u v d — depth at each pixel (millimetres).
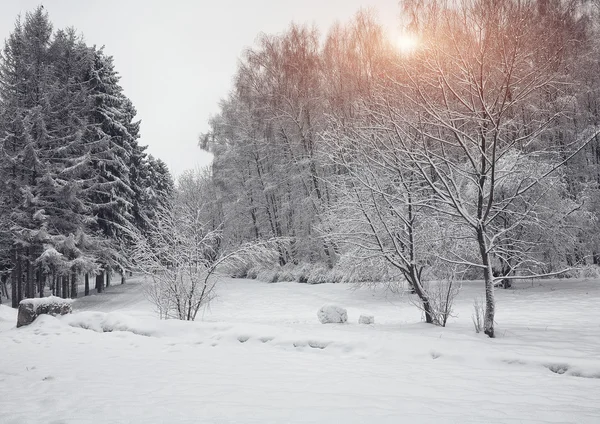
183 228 13359
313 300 21453
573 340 8070
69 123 25516
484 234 9320
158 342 9406
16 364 7234
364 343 7918
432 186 9258
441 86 8859
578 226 19875
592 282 19688
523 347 7344
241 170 35625
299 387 5273
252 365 6832
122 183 29078
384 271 12562
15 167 23859
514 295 18391
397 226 11219
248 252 13414
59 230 24812
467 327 9969
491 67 8914
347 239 11781
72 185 23859
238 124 34625
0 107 24391
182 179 42844
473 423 3730
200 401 4605
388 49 12500
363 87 17188
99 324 11445
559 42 10352
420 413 4055
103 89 30328
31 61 25547
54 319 12320
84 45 28750
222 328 9977
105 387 5414
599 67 20031
